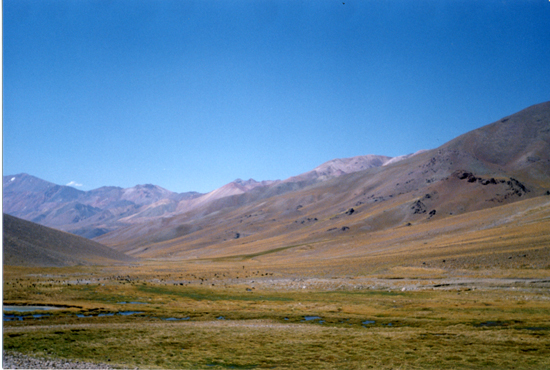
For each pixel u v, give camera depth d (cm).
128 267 17138
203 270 15788
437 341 4172
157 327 4872
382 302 7256
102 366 3216
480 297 7419
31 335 4253
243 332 4628
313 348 3953
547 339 4141
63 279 11212
